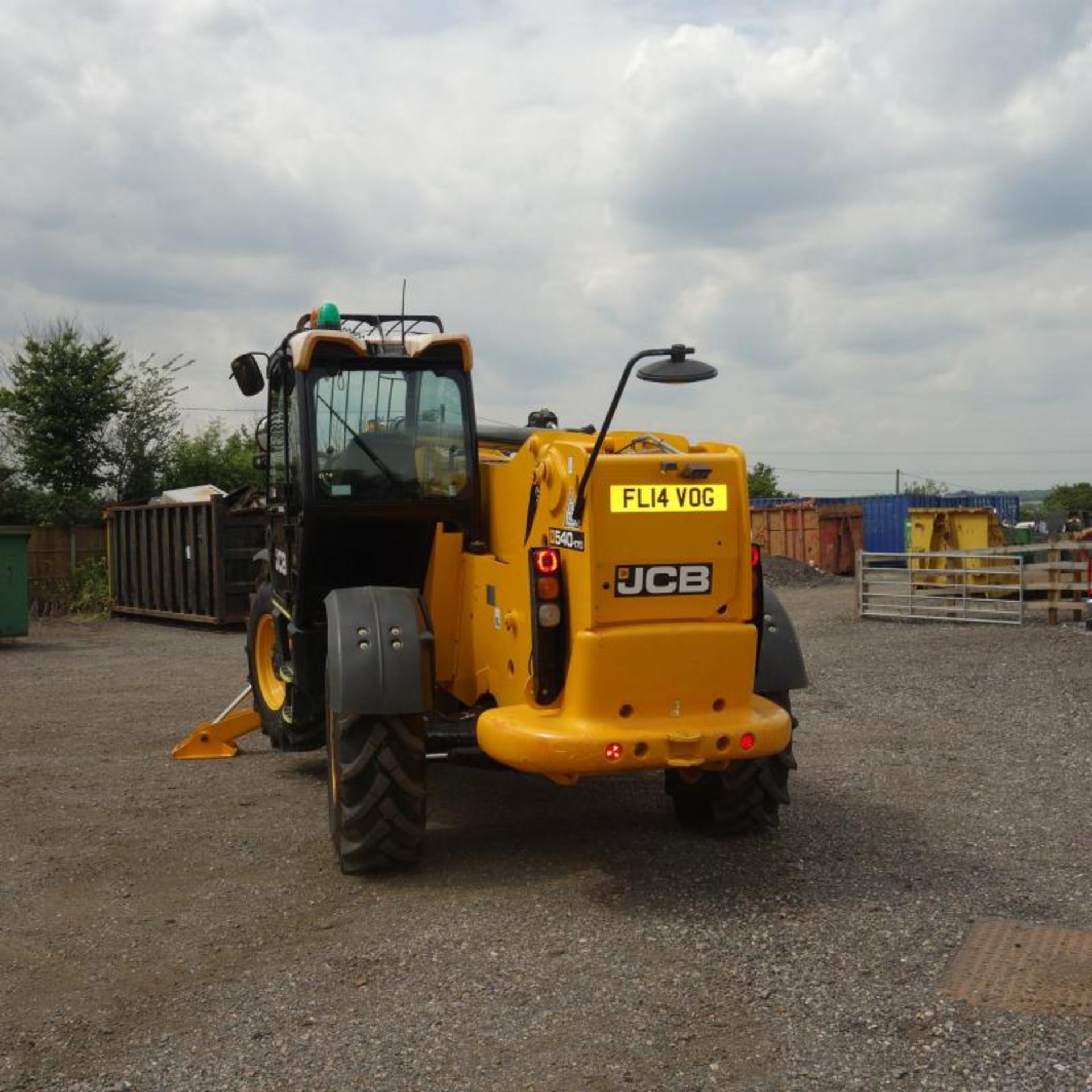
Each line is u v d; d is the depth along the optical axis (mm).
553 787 7711
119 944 5027
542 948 4812
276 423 7703
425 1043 3986
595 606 5207
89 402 30828
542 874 5828
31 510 29688
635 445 5527
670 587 5293
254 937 5070
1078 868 5734
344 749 5734
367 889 5684
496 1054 3891
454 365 6727
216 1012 4289
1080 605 15898
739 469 5363
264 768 8641
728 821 6277
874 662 13391
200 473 32844
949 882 5551
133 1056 3955
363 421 6625
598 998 4309
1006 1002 4148
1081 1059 3707
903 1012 4090
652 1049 3896
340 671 5652
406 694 5645
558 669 5363
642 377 4930
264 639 9086
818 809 6973
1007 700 10688
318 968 4684
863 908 5191
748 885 5562
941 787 7508
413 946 4875
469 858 6129
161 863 6199
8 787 8023
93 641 18312
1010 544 31828
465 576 6598
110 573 22453
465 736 5926
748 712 5453
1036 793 7312
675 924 5055
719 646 5328
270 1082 3742
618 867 5895
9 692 12750
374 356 6613
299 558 6891
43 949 4984
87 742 9742
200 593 19234
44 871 6078
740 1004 4219
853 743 8977
